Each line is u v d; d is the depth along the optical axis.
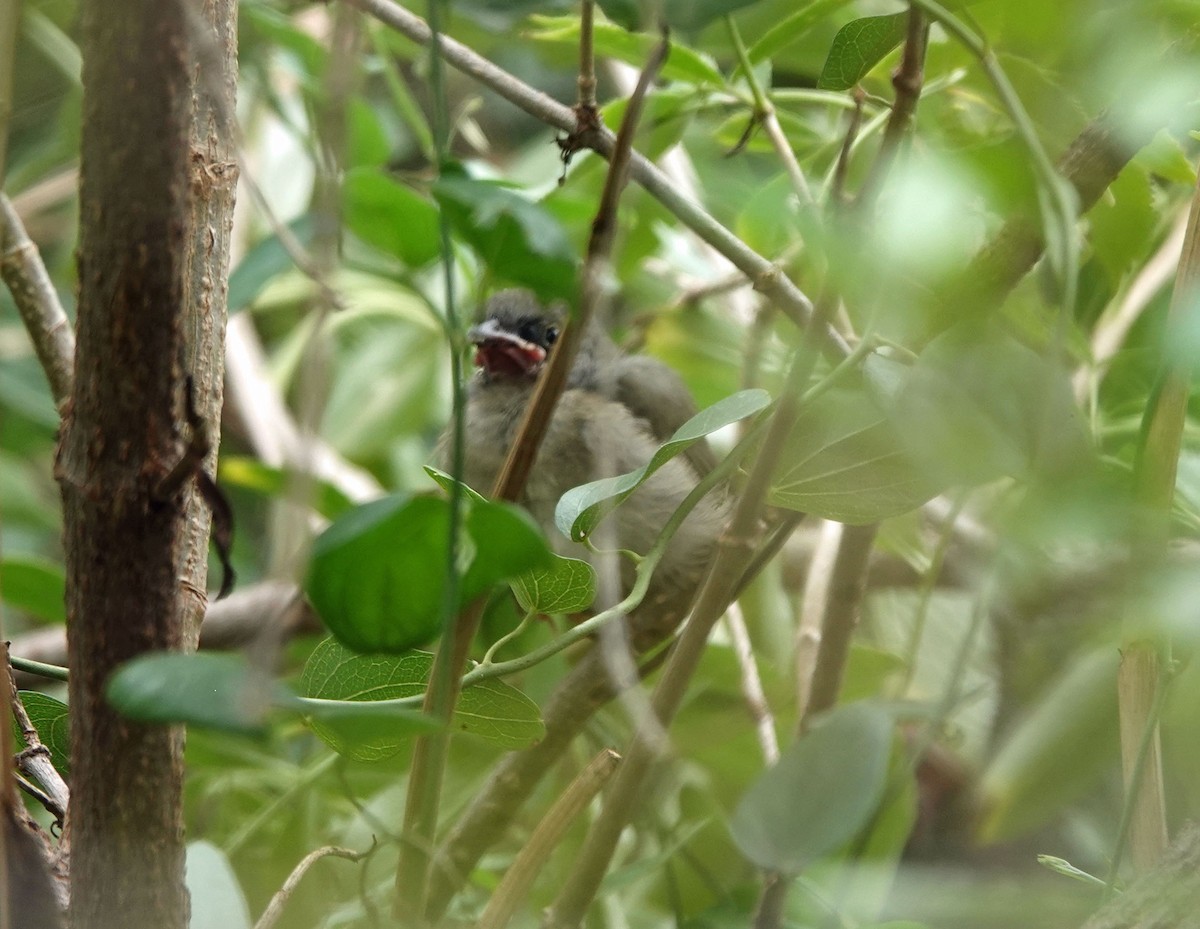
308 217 2.93
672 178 6.68
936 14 3.07
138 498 2.60
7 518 8.20
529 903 5.01
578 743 5.60
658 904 5.58
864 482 3.65
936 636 6.24
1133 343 5.94
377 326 8.72
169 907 2.79
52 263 8.60
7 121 2.79
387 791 5.46
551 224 2.62
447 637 2.64
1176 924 2.99
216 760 5.66
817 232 3.25
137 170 2.43
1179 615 2.91
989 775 4.32
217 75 2.71
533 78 8.82
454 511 2.49
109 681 2.58
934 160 3.46
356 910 4.12
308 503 2.37
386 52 6.42
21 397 8.23
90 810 2.74
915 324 3.55
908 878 4.75
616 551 3.45
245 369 7.83
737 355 7.45
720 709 5.65
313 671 3.38
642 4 2.75
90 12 2.38
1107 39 4.13
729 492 6.73
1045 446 2.98
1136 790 3.33
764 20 5.52
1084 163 3.77
